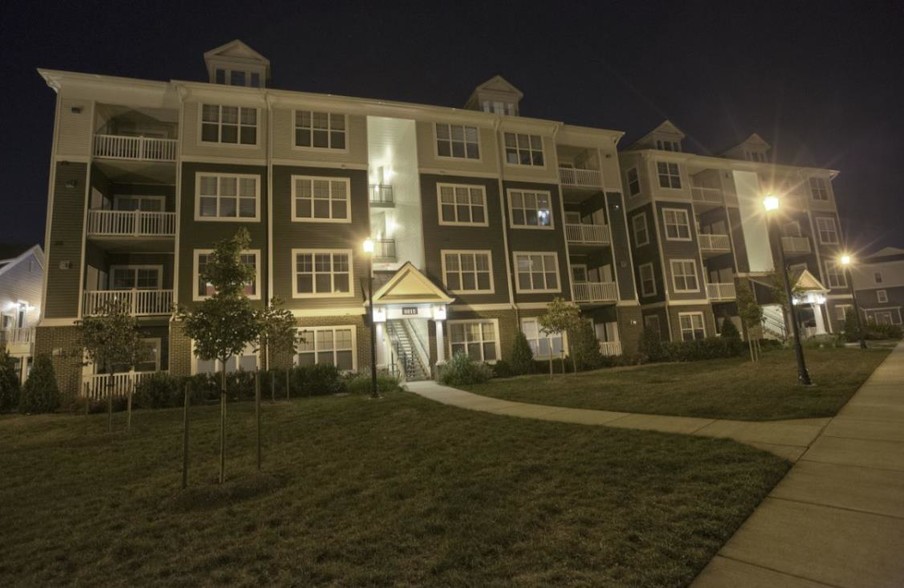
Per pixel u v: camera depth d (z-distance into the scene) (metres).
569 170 26.31
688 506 4.52
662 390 12.23
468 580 3.50
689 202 29.98
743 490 4.77
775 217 12.52
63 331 17.23
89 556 4.41
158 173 20.02
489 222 23.14
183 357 17.33
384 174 26.20
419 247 21.97
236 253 7.23
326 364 17.59
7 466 7.96
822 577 3.21
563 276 24.12
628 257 26.41
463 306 21.81
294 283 19.41
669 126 31.91
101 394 15.64
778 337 30.08
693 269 29.06
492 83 25.69
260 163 19.80
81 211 18.17
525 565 3.67
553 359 21.92
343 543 4.31
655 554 3.68
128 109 19.58
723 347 23.83
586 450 6.80
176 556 4.29
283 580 3.69
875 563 3.32
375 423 10.16
